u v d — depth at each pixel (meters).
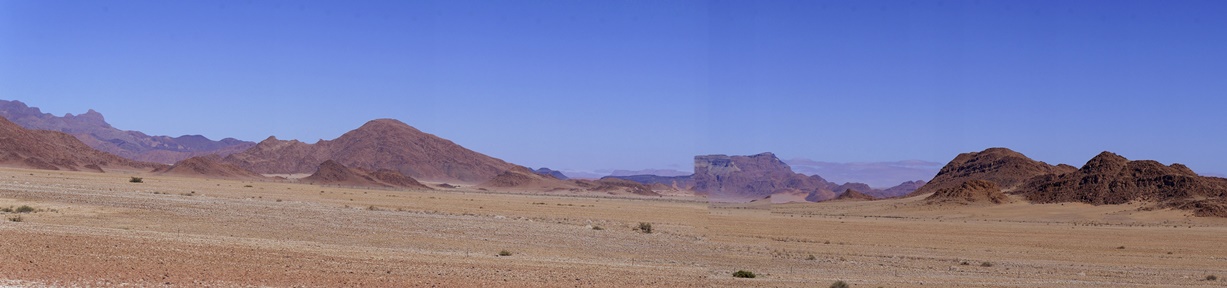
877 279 38.78
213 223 56.34
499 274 33.88
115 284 25.94
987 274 45.56
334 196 115.94
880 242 69.12
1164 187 153.62
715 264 37.16
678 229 71.19
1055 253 64.75
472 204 109.94
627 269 38.06
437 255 41.50
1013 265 52.81
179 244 38.25
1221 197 142.38
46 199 70.50
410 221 66.12
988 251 64.94
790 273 36.94
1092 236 84.62
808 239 64.69
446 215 77.50
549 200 156.75
